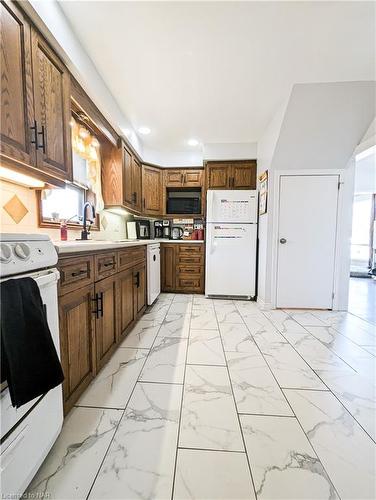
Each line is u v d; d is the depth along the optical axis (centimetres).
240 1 138
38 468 93
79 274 132
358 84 220
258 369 173
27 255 88
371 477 96
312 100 234
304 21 152
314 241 311
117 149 273
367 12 145
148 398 141
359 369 175
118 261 193
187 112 273
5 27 106
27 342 78
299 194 307
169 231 427
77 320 131
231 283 356
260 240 344
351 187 303
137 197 345
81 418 124
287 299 317
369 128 260
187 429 119
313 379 162
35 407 90
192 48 174
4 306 73
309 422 125
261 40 167
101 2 138
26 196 160
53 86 143
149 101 248
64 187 159
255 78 211
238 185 374
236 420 125
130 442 111
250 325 258
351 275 563
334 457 105
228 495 89
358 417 129
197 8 142
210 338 223
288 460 103
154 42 169
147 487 92
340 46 173
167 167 400
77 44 163
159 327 248
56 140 146
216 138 349
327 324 263
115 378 159
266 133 317
